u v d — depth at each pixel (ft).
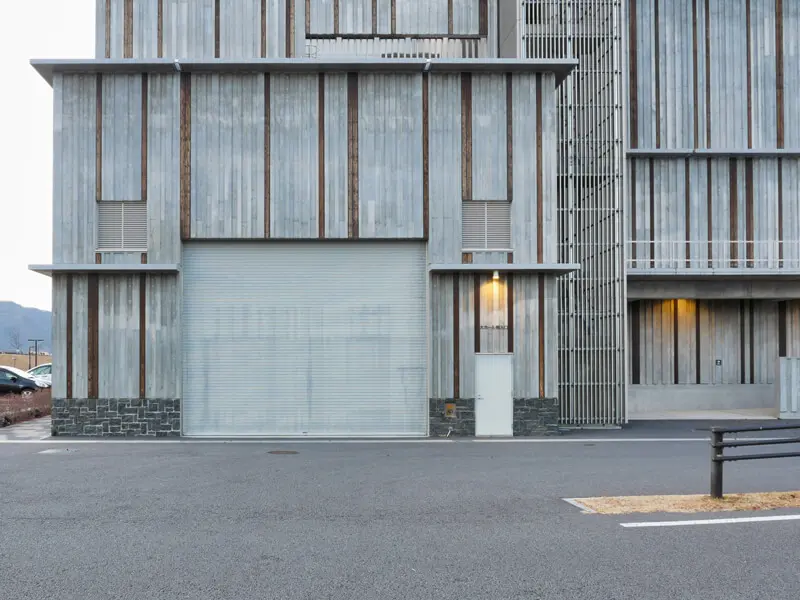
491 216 62.69
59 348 60.29
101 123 61.62
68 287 60.64
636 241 74.74
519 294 61.93
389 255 62.90
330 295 62.49
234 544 25.40
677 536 26.40
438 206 62.28
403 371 62.18
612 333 68.64
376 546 25.12
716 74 78.59
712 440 33.04
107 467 43.32
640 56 78.38
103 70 61.41
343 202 62.08
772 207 78.48
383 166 62.44
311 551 24.47
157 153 61.62
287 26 71.67
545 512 30.50
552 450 51.72
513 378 61.41
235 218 61.62
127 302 60.75
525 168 62.80
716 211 78.38
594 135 70.59
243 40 71.00
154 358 60.54
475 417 61.16
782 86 78.64
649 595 20.24
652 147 77.87
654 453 49.96
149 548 24.91
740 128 78.28
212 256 62.34
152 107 61.82
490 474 40.63
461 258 62.03
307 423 61.77
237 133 62.08
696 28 78.64
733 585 21.06
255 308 62.18
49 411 79.05
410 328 62.49
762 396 82.07
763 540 25.81
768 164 78.79
